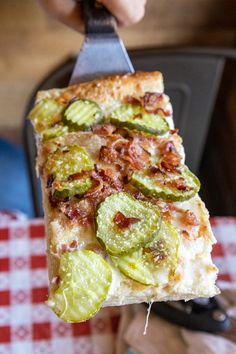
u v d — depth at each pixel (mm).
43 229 692
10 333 615
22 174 942
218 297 614
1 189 921
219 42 963
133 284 442
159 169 485
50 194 478
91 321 622
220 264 667
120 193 463
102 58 581
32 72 954
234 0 907
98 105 545
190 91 846
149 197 474
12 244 680
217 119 1091
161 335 585
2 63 938
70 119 528
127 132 520
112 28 582
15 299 638
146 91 565
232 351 569
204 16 923
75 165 483
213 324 581
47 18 884
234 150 1038
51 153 500
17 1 860
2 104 996
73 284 427
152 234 442
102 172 482
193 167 954
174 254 446
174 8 907
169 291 450
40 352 604
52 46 923
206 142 1103
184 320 585
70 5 623
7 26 889
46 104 548
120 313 625
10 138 1053
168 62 800
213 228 698
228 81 1054
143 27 927
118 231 443
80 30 647
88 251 439
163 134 523
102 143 507
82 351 605
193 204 479
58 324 621
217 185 1065
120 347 594
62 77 763
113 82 563
